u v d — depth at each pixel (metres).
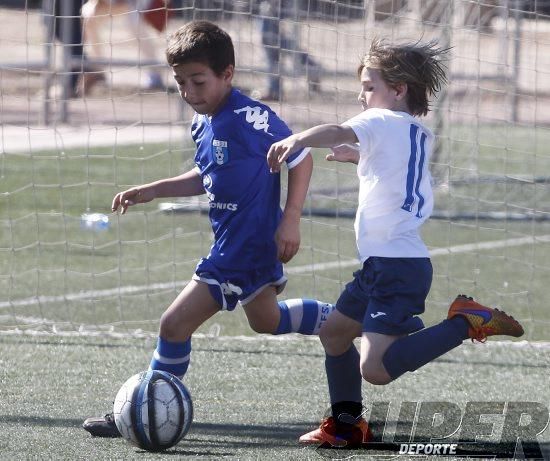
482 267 28.97
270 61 37.59
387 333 13.20
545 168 41.41
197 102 14.33
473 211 35.44
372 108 13.95
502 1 37.22
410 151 13.44
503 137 45.00
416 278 13.30
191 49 14.00
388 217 13.37
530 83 50.75
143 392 12.84
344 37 38.22
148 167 41.44
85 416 15.30
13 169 40.91
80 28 53.41
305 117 39.56
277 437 14.40
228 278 14.43
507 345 20.72
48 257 28.98
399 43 14.23
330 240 32.03
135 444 12.97
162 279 26.80
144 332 21.59
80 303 24.14
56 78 49.38
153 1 49.41
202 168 14.85
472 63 40.97
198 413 15.65
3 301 24.20
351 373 14.12
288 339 20.97
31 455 13.19
